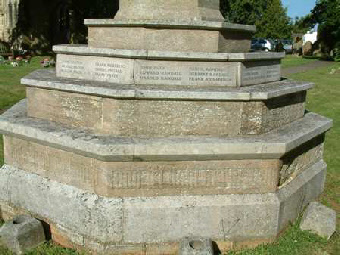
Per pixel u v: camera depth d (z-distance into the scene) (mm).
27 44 31344
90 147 4254
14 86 14094
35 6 31453
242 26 5371
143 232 4426
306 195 5543
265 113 4863
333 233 5012
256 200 4605
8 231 4457
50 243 4707
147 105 4516
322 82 18422
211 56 4781
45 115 5223
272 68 5789
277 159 4637
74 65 5285
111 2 32969
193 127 4652
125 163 4348
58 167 4766
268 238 4707
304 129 5254
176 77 4828
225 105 4656
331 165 7723
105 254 4395
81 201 4465
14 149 5203
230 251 4605
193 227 4512
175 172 4465
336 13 35812
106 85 4672
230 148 4402
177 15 5262
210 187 4562
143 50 4672
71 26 33031
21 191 5070
